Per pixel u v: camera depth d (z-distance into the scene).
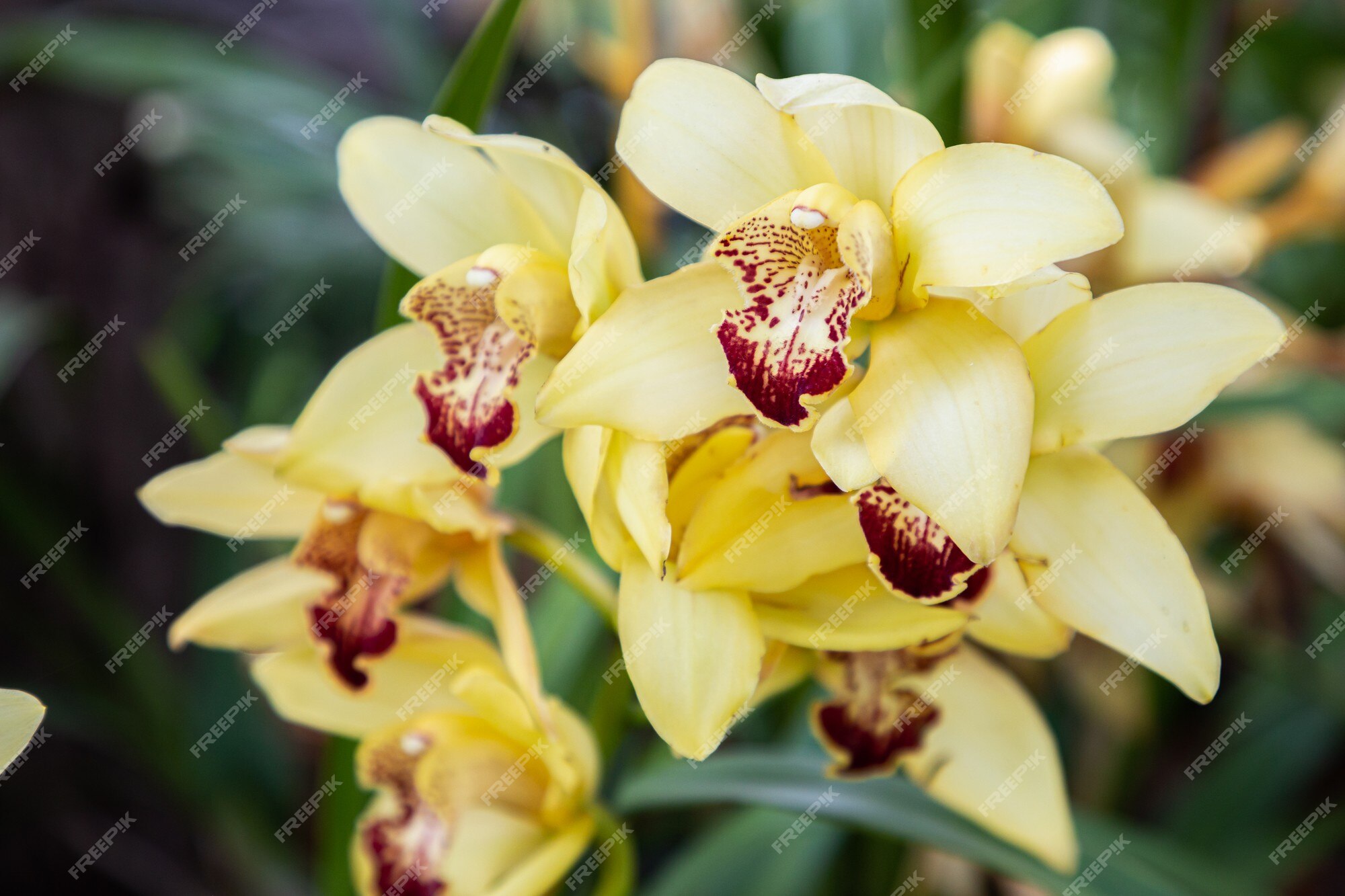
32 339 0.65
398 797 0.50
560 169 0.45
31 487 0.66
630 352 0.43
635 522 0.43
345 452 0.47
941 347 0.43
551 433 0.46
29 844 0.70
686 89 0.44
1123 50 0.64
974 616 0.45
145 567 0.73
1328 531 0.58
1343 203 0.56
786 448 0.44
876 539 0.43
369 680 0.47
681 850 0.67
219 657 0.63
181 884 0.73
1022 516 0.44
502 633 0.47
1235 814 0.62
